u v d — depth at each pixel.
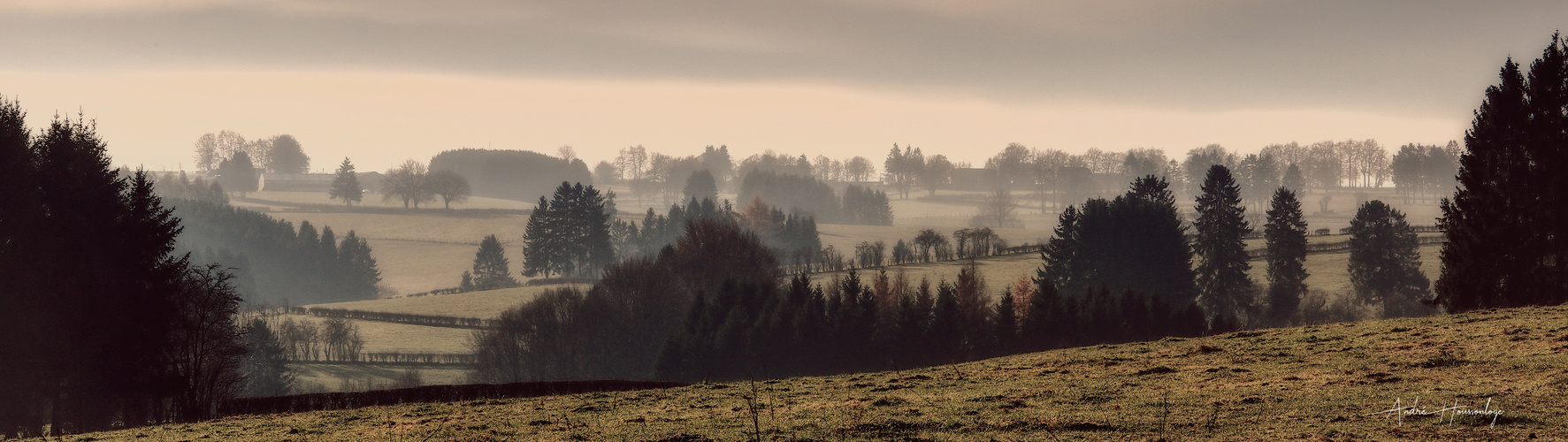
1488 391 17.78
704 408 23.50
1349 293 110.00
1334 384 20.56
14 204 42.59
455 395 31.30
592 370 95.69
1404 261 108.19
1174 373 24.45
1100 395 21.00
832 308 87.25
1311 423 16.34
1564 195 47.25
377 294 175.75
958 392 23.45
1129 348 31.23
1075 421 17.61
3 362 40.62
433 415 25.03
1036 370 27.38
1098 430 17.00
